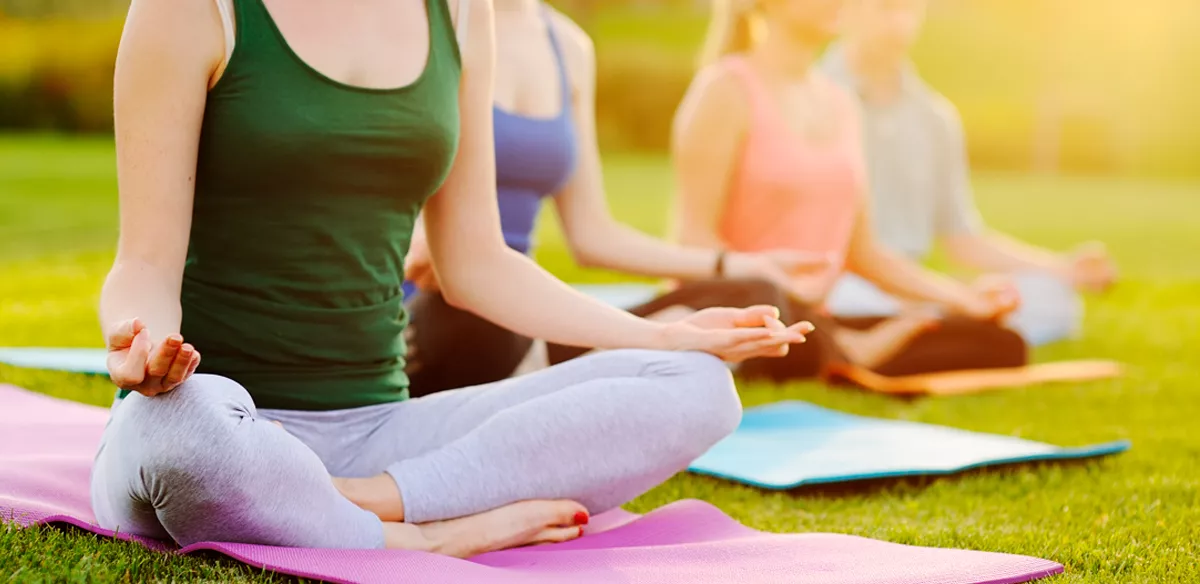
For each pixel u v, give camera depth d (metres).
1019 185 23.16
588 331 2.49
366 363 2.38
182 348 1.83
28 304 6.12
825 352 4.59
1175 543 2.55
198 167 2.21
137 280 2.09
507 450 2.29
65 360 4.37
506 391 2.40
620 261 3.52
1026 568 2.21
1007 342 4.90
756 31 4.71
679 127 4.58
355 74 2.24
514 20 3.27
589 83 3.50
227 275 2.26
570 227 3.52
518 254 2.56
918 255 5.58
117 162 2.14
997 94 27.38
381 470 2.36
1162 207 18.66
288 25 2.20
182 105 2.12
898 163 5.50
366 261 2.33
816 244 4.55
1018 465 3.33
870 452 3.37
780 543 2.35
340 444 2.34
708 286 3.53
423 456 2.29
